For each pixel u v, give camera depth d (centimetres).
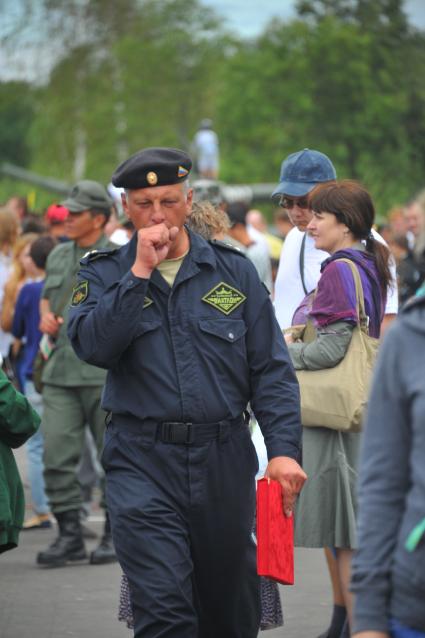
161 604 929
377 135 8844
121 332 932
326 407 1109
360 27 9350
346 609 1173
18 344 2009
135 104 13625
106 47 13725
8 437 1137
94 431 1642
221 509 969
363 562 666
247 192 6612
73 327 958
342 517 1127
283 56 9888
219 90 11331
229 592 991
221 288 977
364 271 1127
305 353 1120
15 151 17188
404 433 665
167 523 948
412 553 654
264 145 10075
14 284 2116
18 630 1345
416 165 8562
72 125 13475
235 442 974
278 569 954
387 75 9006
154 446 959
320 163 1280
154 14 14175
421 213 681
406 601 656
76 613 1417
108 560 1661
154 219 955
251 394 993
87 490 1991
